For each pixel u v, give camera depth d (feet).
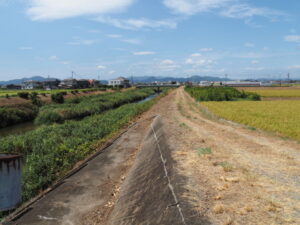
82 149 47.34
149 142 53.36
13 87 384.47
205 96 165.07
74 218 25.72
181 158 33.01
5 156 14.33
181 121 76.23
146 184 29.12
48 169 36.45
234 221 17.61
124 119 85.66
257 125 64.23
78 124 70.54
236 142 45.78
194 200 20.80
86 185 33.86
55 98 151.23
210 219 17.88
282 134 54.44
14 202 14.34
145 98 264.72
